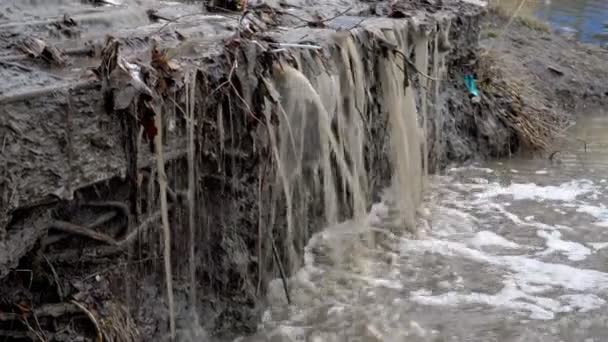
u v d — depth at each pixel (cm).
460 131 909
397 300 552
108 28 486
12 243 344
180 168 441
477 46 959
